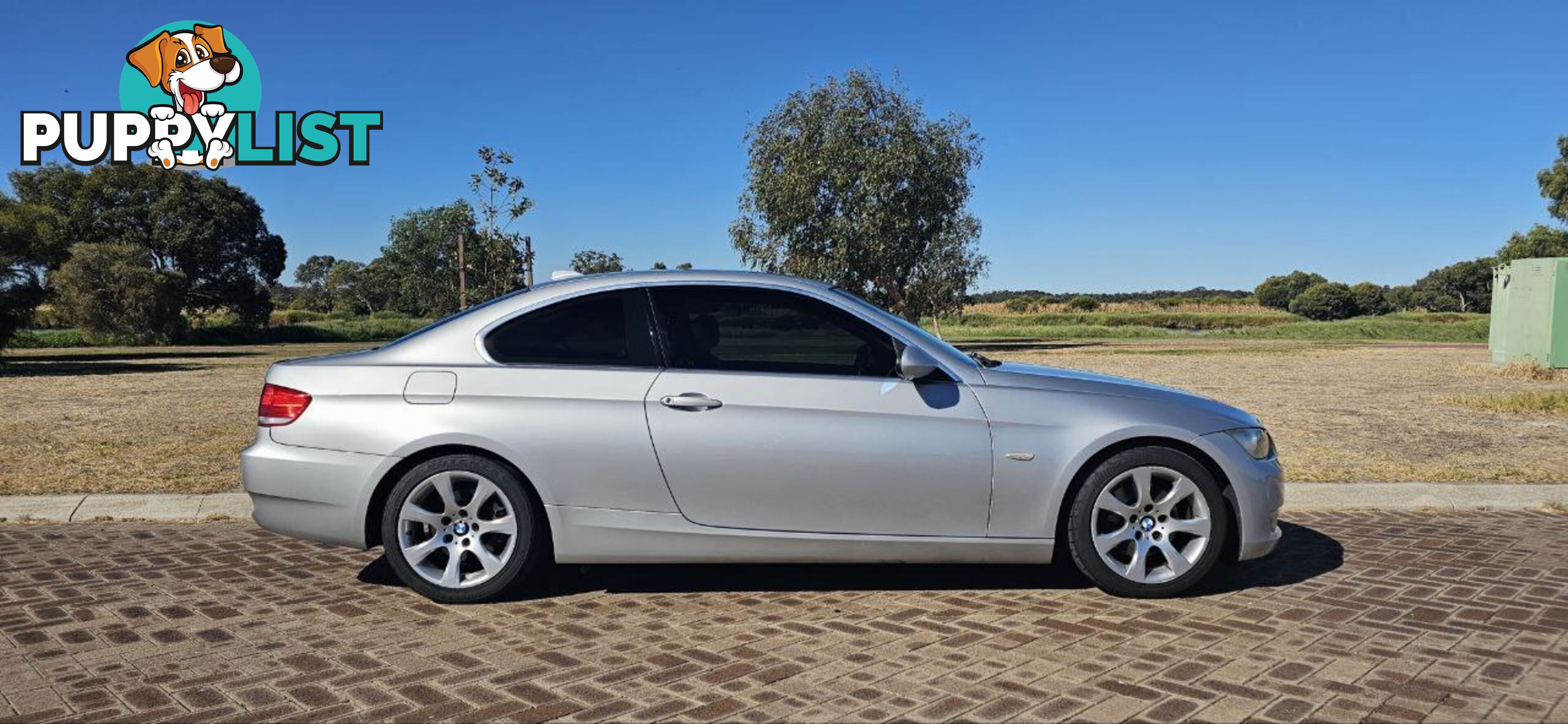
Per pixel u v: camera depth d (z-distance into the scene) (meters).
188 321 55.81
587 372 4.50
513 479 4.46
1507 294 18.59
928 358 4.45
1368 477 7.38
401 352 4.63
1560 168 45.03
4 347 25.69
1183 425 4.50
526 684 3.49
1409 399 12.88
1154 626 4.12
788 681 3.50
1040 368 5.04
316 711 3.24
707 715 3.19
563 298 4.69
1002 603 4.50
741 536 4.43
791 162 33.50
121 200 67.69
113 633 4.10
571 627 4.17
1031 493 4.44
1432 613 4.29
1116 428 4.44
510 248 21.11
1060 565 5.16
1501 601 4.48
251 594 4.71
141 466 8.09
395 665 3.69
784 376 4.49
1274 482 4.62
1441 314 56.81
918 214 33.91
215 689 3.45
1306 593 4.63
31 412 12.45
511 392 4.47
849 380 4.49
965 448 4.41
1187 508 4.54
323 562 5.37
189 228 66.44
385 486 4.58
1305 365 20.50
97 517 6.55
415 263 65.25
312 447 4.51
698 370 4.50
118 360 29.91
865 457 4.39
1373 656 3.72
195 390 16.27
